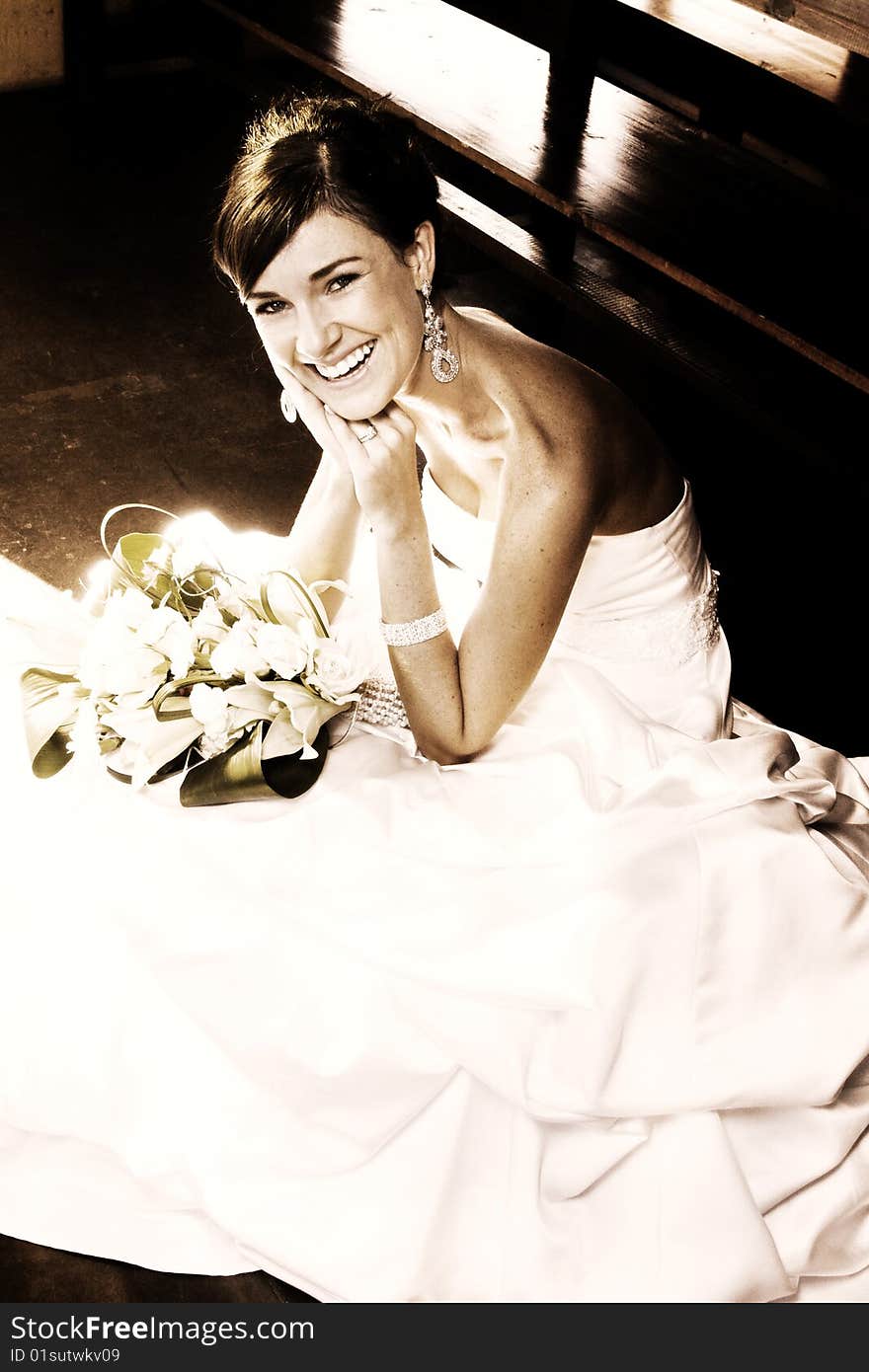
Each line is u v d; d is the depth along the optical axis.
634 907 1.83
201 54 5.04
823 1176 1.89
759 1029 1.86
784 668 3.07
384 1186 1.81
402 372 1.84
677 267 3.07
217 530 2.39
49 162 4.86
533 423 1.91
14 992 2.02
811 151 3.80
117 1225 1.96
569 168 3.43
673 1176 1.82
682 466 3.66
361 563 2.40
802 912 1.91
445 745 2.00
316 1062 1.93
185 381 3.88
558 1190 1.83
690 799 1.91
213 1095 1.92
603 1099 1.81
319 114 1.74
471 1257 1.81
